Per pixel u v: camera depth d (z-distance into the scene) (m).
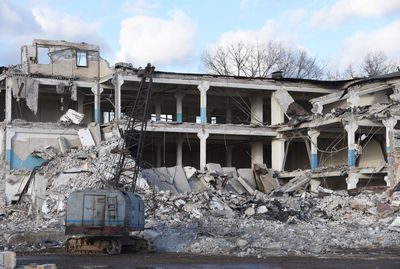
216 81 50.62
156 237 25.25
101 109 56.25
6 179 45.62
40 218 34.38
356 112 44.47
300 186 47.56
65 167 40.84
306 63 76.88
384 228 33.12
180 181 44.53
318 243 27.22
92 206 23.33
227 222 32.72
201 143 50.19
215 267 19.08
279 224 33.00
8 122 46.75
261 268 18.91
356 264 20.06
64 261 20.86
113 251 23.56
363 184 47.41
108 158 41.97
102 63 50.62
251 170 50.44
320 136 52.09
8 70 47.91
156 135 52.78
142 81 44.16
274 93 52.47
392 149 40.12
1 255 17.69
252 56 74.94
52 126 47.84
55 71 49.44
